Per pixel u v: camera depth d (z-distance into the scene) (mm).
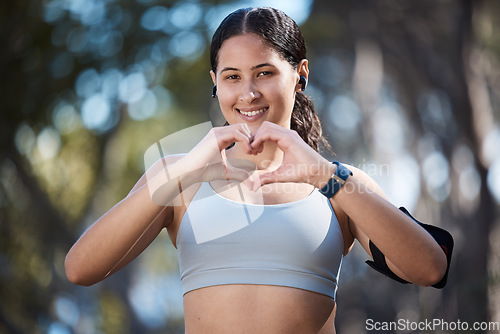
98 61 15117
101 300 18797
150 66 16328
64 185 16062
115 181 18641
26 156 15031
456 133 21125
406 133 23141
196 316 2975
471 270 15961
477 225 16938
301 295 2936
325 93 22891
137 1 15570
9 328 13977
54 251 15531
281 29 3152
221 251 2951
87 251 2975
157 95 19031
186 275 3035
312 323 2959
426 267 2979
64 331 15648
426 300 14969
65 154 15961
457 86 19641
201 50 16594
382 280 21547
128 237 2965
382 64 22047
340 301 22062
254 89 3104
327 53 22078
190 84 17969
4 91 14656
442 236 3131
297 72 3234
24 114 14742
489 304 10422
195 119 19562
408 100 22297
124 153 19234
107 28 15445
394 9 21250
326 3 21438
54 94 14922
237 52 3104
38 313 14914
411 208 22297
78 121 15523
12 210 14875
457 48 19844
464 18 19594
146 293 29391
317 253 2986
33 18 14805
